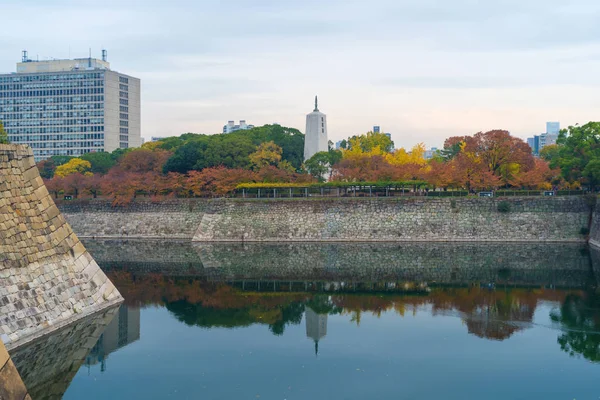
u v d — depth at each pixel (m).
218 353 40.22
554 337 42.53
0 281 37.06
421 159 137.12
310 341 42.81
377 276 67.44
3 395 14.11
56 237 45.03
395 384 34.38
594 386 33.69
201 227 100.25
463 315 49.00
